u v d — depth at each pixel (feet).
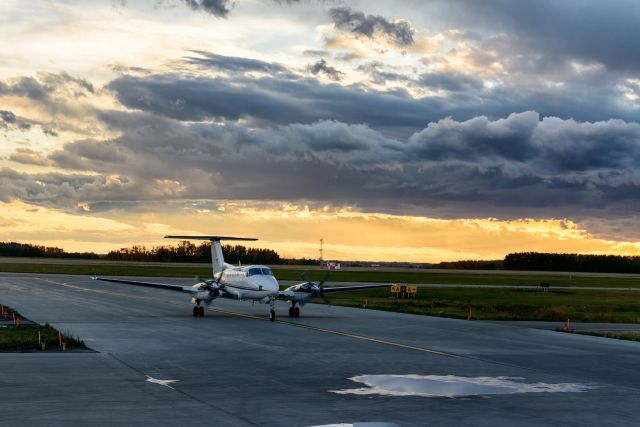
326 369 81.20
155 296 237.86
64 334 113.70
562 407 61.46
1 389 65.77
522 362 90.17
